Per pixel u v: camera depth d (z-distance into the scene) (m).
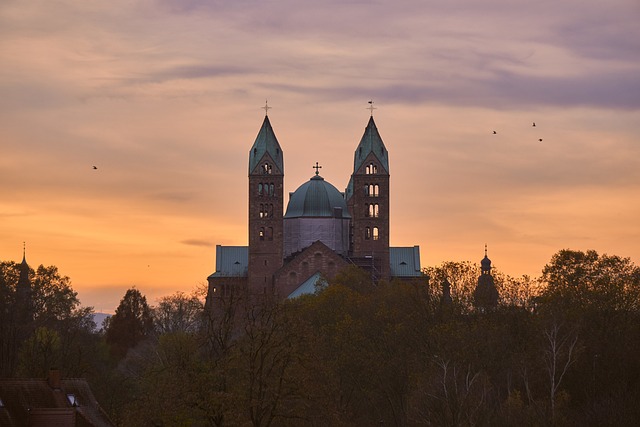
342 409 198.25
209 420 160.62
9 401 158.62
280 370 167.50
